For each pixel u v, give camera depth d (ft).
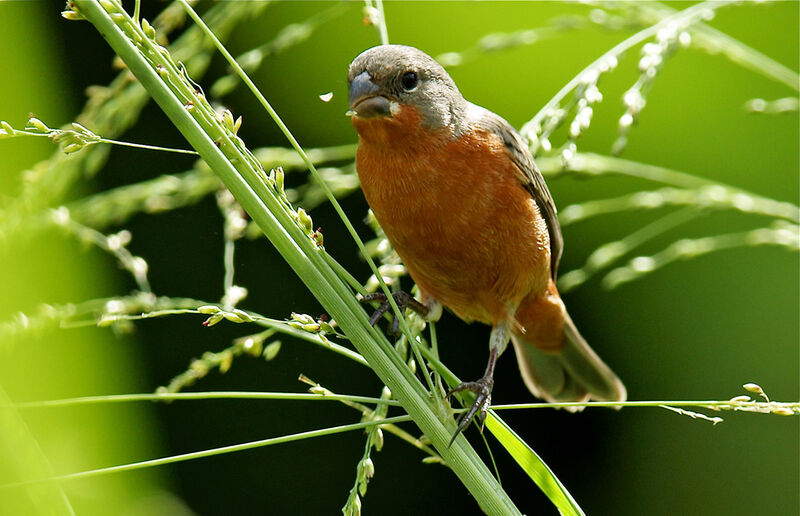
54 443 21.98
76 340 24.39
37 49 30.04
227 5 25.23
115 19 15.60
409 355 22.77
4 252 23.04
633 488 39.93
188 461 42.75
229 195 22.63
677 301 39.70
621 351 40.19
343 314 17.04
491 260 25.21
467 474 17.19
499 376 43.11
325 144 41.27
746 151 38.75
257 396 16.10
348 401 18.20
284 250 16.84
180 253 41.93
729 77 38.63
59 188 23.57
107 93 23.77
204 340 42.60
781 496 37.68
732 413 38.78
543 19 38.96
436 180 23.97
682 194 27.32
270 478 43.39
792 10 37.93
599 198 39.83
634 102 22.06
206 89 41.22
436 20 39.63
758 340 38.50
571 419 41.96
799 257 38.24
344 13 40.32
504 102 39.65
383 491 43.57
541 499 42.68
